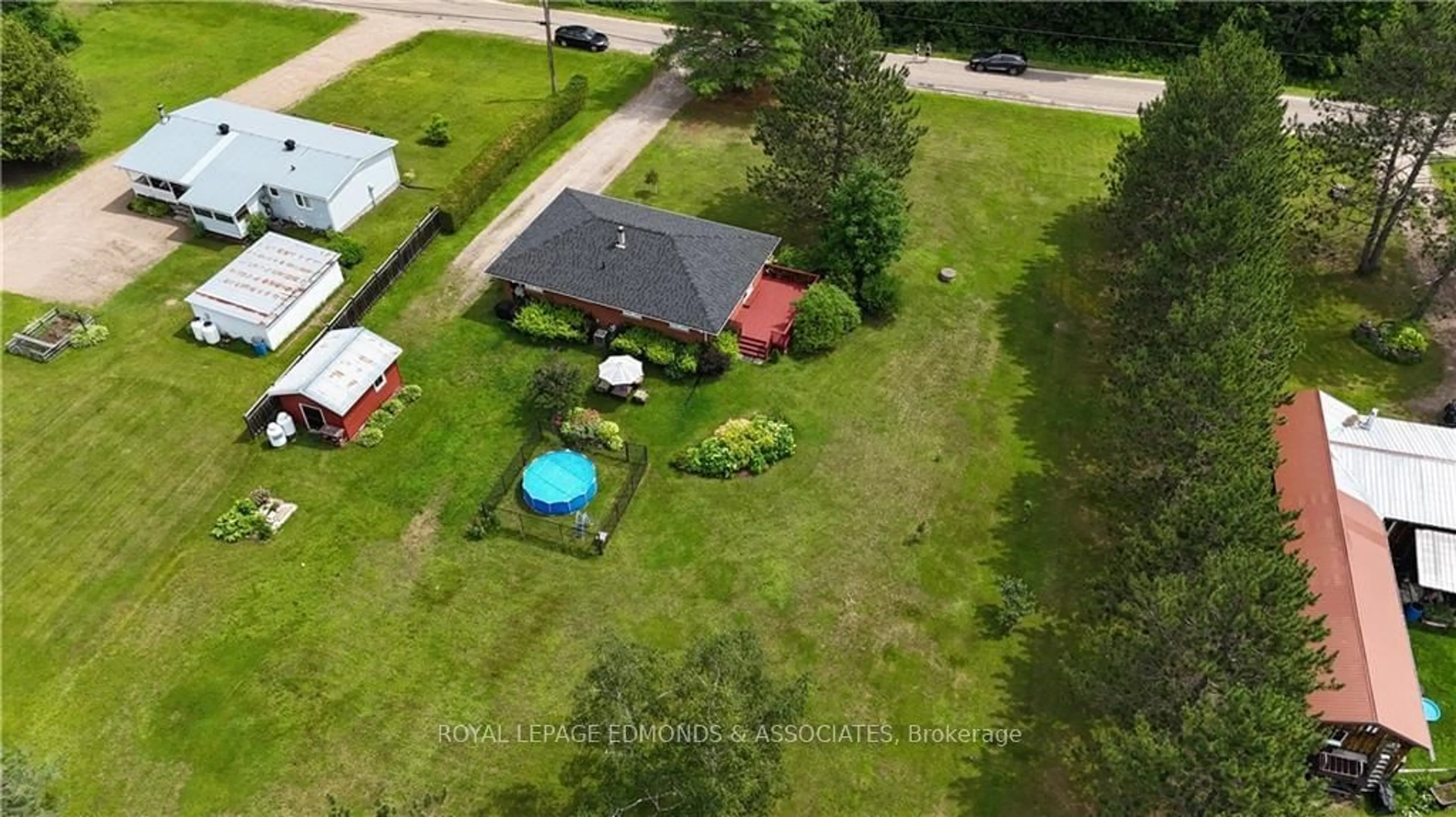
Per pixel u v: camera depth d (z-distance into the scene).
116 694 35.53
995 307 54.94
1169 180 47.00
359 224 59.94
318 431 45.59
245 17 83.94
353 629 37.81
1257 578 26.89
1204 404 34.31
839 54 50.44
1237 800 24.23
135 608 38.44
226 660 36.62
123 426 46.03
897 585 39.84
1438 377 50.66
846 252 52.62
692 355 48.72
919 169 66.94
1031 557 41.09
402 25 83.88
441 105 72.56
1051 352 51.91
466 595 39.12
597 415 45.78
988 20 82.31
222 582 39.41
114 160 64.81
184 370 49.06
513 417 47.00
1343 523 37.81
